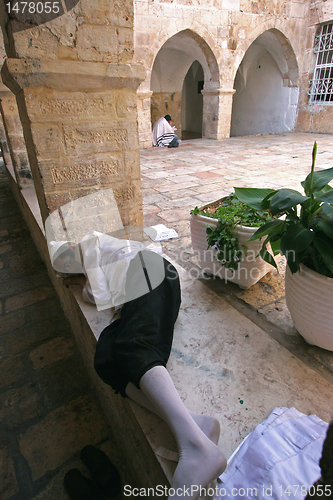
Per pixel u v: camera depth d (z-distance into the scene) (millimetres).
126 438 1719
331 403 1465
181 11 9148
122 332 1497
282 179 5500
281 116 13023
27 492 1749
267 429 1305
